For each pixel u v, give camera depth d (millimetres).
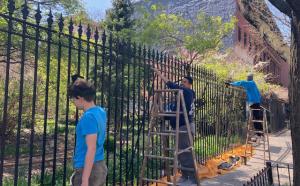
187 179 7895
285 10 5125
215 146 11883
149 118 7535
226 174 9516
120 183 6434
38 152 11797
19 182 7242
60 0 13094
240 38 29094
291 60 5215
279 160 12172
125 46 6500
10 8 4258
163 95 7863
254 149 14000
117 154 9602
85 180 3672
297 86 5156
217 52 23672
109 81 6059
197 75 10117
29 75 12828
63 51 10250
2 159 4305
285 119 27641
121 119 6453
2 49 10805
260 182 5633
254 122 13789
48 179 7777
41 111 14047
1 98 12828
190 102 7836
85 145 3879
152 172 7742
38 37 4648
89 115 3828
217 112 11961
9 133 13336
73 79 4379
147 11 19297
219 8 32812
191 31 18641
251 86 13633
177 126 6855
